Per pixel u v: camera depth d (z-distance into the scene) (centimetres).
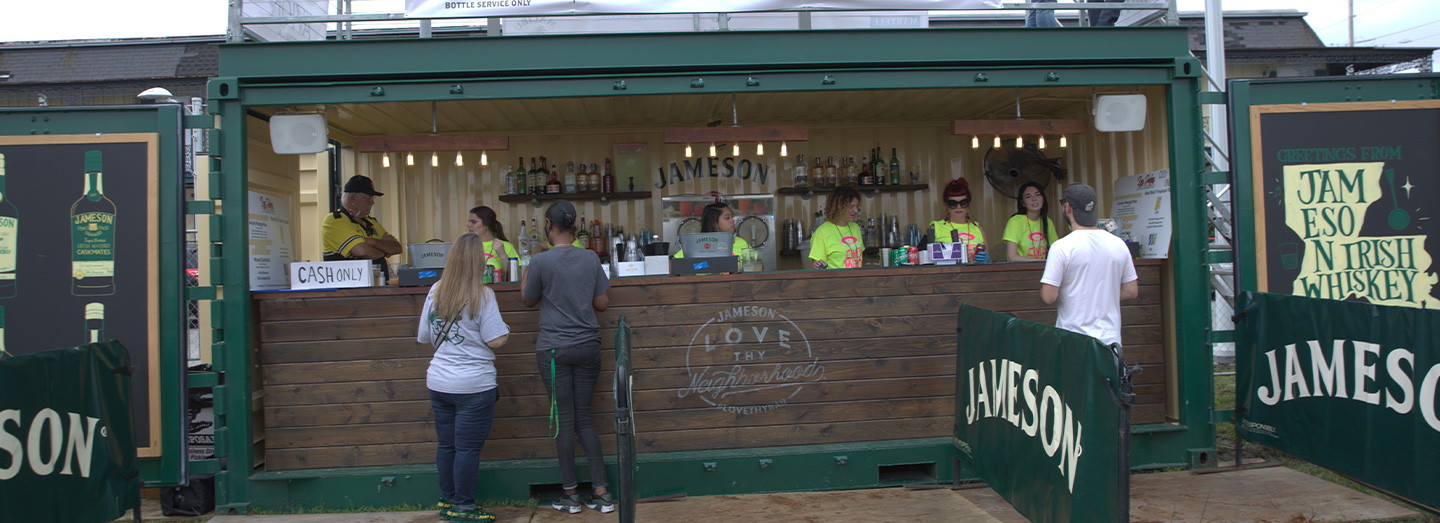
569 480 377
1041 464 299
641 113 549
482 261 359
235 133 392
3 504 269
